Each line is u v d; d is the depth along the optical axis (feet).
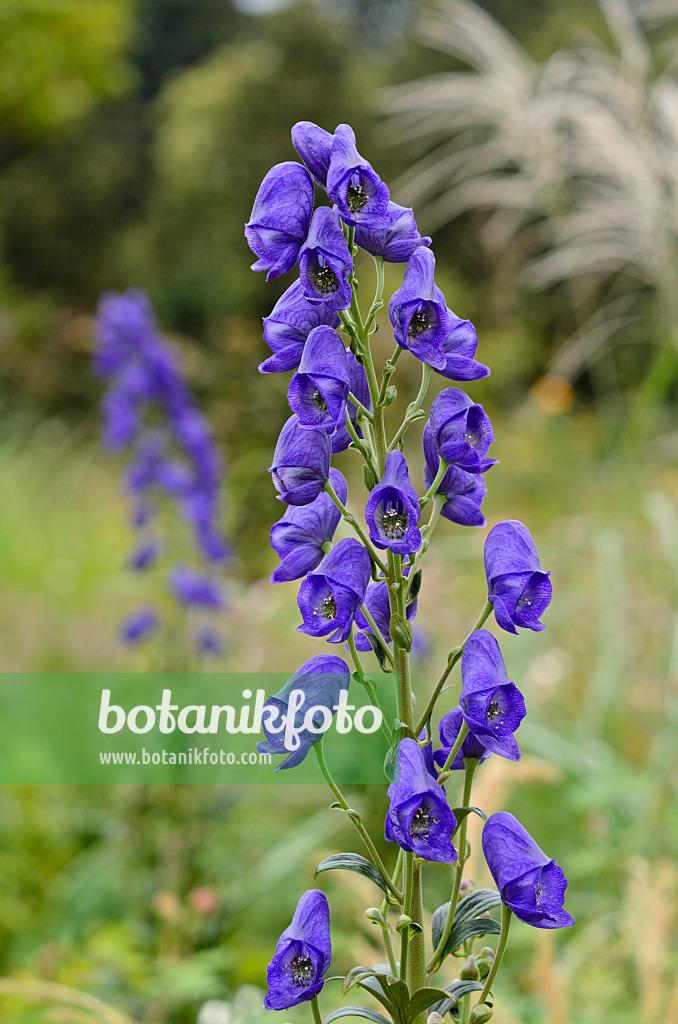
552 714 16.63
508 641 18.33
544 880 4.89
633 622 16.87
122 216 93.35
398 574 5.10
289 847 13.91
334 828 14.30
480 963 5.54
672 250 18.67
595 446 33.19
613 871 12.41
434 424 5.31
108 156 93.56
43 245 88.94
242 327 39.17
